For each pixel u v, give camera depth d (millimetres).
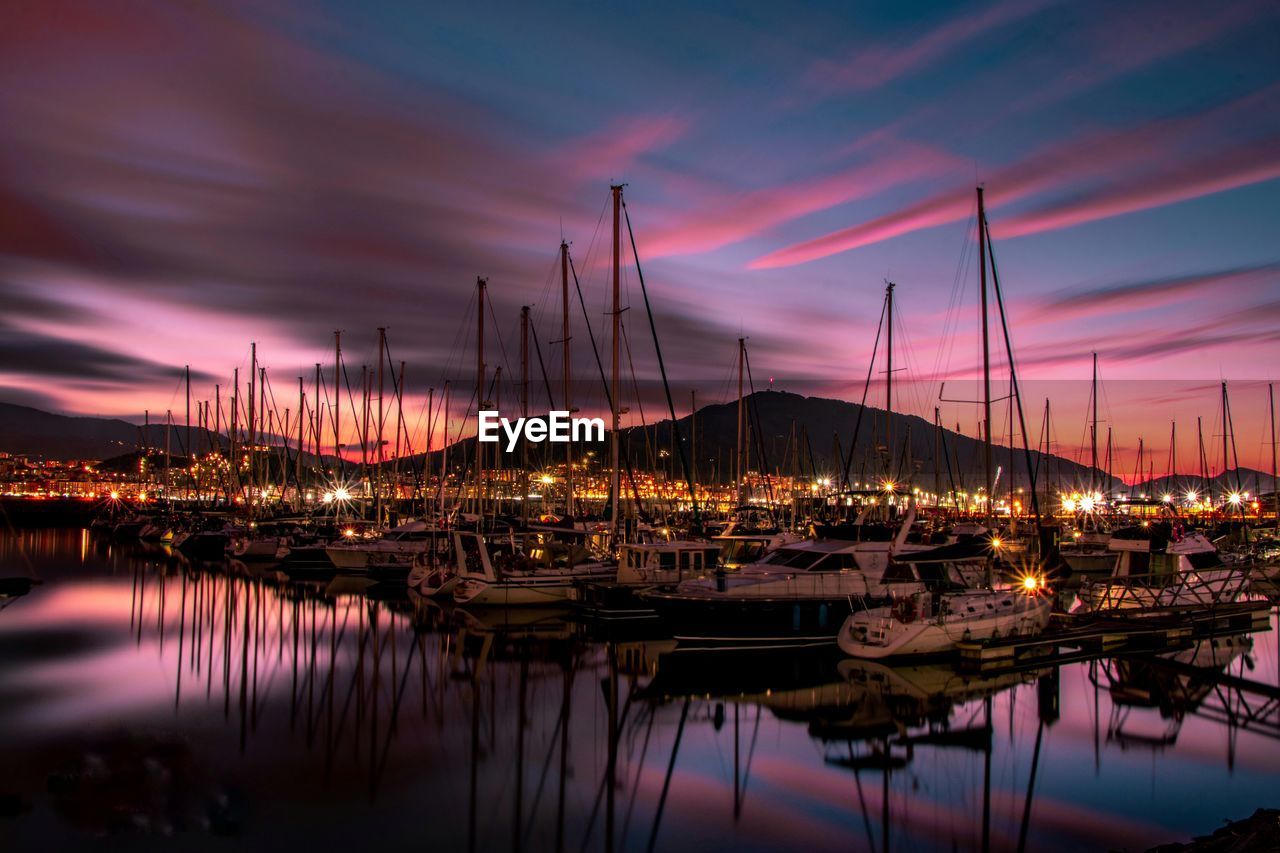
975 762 17844
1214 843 12539
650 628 30969
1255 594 39188
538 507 64188
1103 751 18391
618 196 37969
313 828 14414
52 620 35062
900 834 14430
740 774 17203
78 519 130500
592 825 14727
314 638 30844
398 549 50031
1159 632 28438
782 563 28359
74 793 15758
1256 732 19688
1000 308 40688
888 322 48750
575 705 21969
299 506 85562
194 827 14422
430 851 13641
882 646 24641
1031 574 31188
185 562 60375
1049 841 14086
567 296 44969
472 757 18188
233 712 21281
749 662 25891
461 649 28750
